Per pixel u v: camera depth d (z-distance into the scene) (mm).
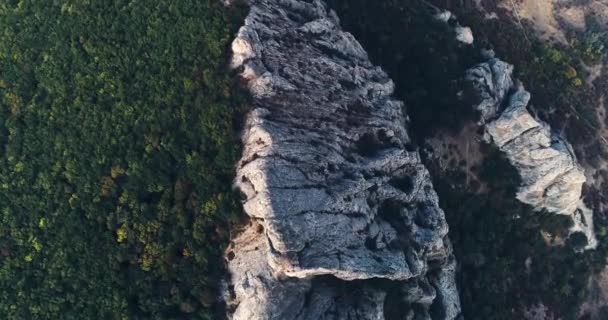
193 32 65062
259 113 62750
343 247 62875
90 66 66875
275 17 68750
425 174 75500
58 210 64500
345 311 64938
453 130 83125
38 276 63750
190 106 63781
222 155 62312
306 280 63469
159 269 62688
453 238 80812
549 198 83438
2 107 68750
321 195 62625
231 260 62781
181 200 63000
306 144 64062
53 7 71188
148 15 66875
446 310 76188
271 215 58719
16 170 66250
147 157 63719
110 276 62750
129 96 65000
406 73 83688
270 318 60250
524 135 81938
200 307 62719
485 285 81562
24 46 70312
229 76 63938
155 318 62281
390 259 66438
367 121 71125
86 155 64750
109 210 64062
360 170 67500
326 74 69750
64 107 66750
